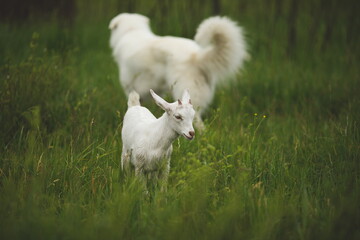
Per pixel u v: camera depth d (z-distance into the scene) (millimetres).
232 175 8289
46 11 23234
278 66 16516
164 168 7871
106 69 16375
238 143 9586
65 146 9289
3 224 6148
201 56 11820
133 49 13023
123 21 14023
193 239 6078
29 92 10805
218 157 8992
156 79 12695
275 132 10945
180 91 11820
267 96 13883
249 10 24359
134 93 9664
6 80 10727
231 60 11930
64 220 6328
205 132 9484
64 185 7777
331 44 19125
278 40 19594
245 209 6793
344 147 8898
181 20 20812
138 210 6789
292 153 9352
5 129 9898
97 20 24156
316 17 20156
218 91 13922
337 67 16578
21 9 22875
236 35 11852
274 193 7547
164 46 12359
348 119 10430
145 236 6059
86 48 19109
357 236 6211
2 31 19000
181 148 9094
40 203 6930
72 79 13477
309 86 14367
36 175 7789
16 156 8688
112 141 9539
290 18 18891
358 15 20281
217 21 11711
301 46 18953
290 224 6535
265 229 6098
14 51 16688
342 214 6441
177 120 7410
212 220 6605
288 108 13141
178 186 7707
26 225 5938
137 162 8062
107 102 12344
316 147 9430
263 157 9148
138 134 8219
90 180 7852
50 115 10805
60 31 19516
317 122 11945
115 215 6488
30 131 9742
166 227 6102
